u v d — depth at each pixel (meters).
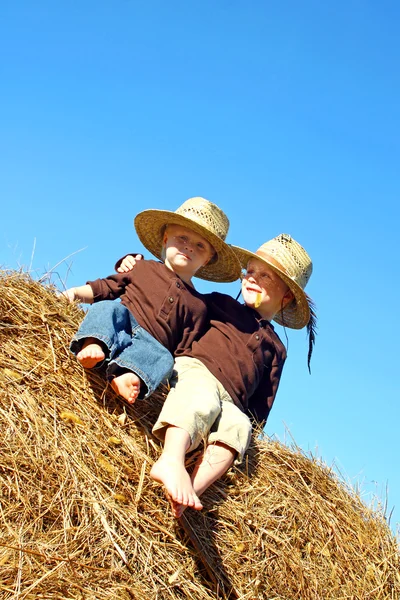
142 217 5.36
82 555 3.43
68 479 3.66
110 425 4.07
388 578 4.50
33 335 4.27
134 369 4.18
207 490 4.14
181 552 3.79
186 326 4.84
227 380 4.64
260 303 5.29
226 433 4.19
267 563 4.05
